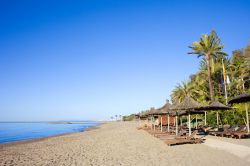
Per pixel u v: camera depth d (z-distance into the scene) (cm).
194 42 3077
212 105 1716
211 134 1881
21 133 4603
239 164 840
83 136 2752
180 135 1889
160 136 1934
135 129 3544
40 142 2280
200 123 3089
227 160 916
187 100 1725
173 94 4478
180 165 884
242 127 1770
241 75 3338
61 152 1400
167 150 1249
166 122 3800
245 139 1504
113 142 1800
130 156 1130
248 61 3472
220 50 3039
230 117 2450
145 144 1565
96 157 1154
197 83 3984
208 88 3841
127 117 12506
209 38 2972
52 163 1059
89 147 1567
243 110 2230
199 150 1191
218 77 3809
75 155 1251
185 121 3638
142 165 921
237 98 1557
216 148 1221
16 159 1233
